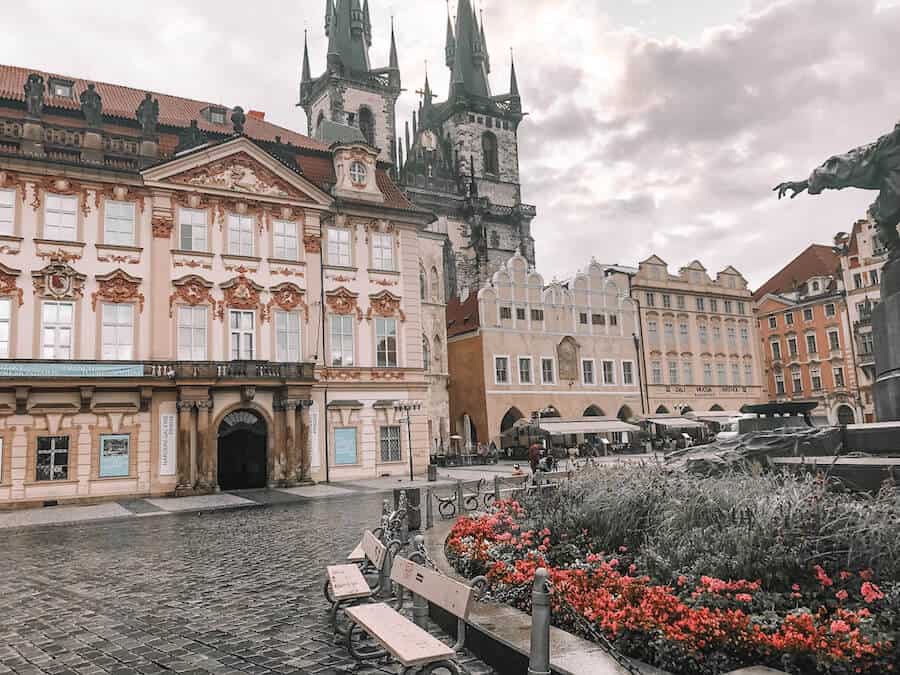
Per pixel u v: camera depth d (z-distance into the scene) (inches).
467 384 2743.6
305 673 345.7
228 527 946.7
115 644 403.9
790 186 704.4
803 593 315.0
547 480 960.9
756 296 4192.9
